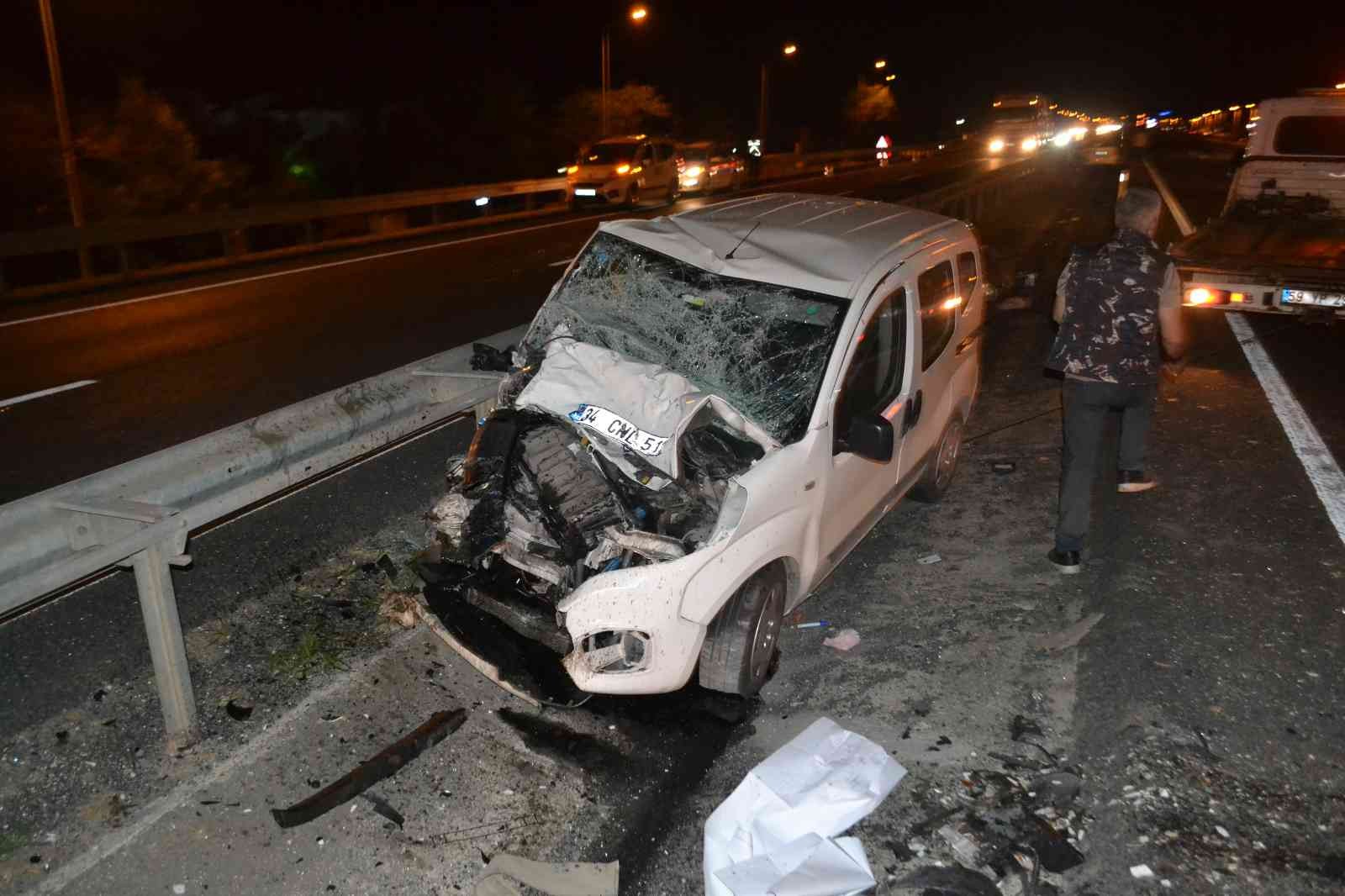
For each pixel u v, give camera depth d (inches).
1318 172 448.5
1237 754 143.0
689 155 1124.5
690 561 140.6
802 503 157.9
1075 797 136.6
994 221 733.9
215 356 356.8
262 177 1061.8
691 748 148.3
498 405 179.0
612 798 137.3
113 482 127.8
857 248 187.8
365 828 129.6
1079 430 190.9
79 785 134.5
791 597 167.5
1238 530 209.6
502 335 217.2
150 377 327.0
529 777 140.7
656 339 176.9
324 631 171.0
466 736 148.3
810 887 116.6
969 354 232.1
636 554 146.9
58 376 329.1
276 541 201.2
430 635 170.9
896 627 181.3
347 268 592.4
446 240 748.6
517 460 159.9
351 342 381.1
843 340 166.6
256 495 146.9
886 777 138.2
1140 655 166.6
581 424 154.9
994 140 1619.1
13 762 137.4
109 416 284.4
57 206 711.1
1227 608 180.1
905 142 3127.5
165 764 138.9
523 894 119.8
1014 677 164.6
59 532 121.8
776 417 161.3
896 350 191.8
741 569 146.3
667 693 160.4
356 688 157.1
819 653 174.1
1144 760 141.9
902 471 201.8
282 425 152.0
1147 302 182.9
